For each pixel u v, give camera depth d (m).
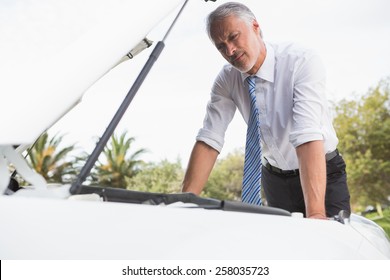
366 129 19.17
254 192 2.02
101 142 1.19
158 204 1.33
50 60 1.11
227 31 2.16
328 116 2.45
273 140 2.43
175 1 1.26
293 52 2.30
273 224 1.20
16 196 1.06
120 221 1.05
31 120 1.03
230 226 1.14
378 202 18.78
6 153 1.13
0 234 1.00
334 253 1.22
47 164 16.89
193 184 2.48
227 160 21.75
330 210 2.50
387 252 1.48
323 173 1.90
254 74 2.34
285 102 2.34
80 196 1.35
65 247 1.00
